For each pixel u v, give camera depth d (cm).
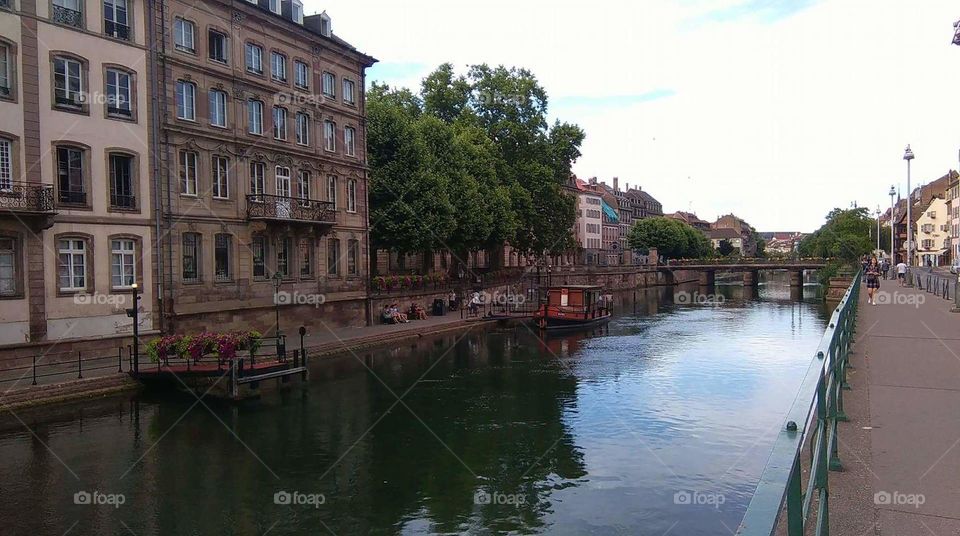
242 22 3225
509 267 7275
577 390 2500
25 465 1597
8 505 1366
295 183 3553
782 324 4759
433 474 1590
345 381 2612
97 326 2570
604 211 12769
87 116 2548
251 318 3247
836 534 490
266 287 3356
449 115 6169
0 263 2311
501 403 2286
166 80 2842
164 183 2836
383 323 4222
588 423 2030
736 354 3362
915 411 841
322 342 3278
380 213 4391
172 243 2861
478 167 5316
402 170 4428
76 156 2536
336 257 3897
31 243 2367
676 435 1900
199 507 1378
